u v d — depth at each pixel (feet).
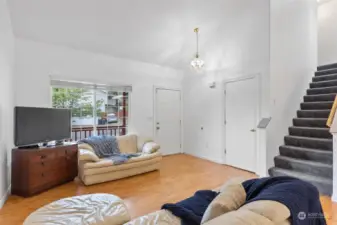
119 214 6.10
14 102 12.11
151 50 17.07
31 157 10.27
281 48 13.94
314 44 17.46
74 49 14.67
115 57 16.71
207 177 13.30
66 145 12.19
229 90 16.19
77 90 15.34
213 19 14.98
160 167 15.66
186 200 6.67
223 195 4.61
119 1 12.28
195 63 15.06
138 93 18.15
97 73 15.79
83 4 11.86
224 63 16.48
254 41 14.05
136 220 5.63
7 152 10.58
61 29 12.91
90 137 14.51
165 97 19.94
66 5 11.64
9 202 9.65
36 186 10.47
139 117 18.24
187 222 5.48
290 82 14.74
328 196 10.05
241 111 15.25
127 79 17.46
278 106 13.67
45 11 11.62
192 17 14.56
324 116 13.75
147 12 13.46
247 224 2.89
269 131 13.01
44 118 11.63
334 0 19.86
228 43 15.79
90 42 14.52
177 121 20.76
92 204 6.54
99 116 16.35
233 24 14.84
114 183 12.22
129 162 13.19
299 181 4.71
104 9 12.48
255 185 5.32
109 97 16.83
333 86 15.07
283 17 14.07
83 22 12.91
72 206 6.38
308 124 13.93
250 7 13.60
